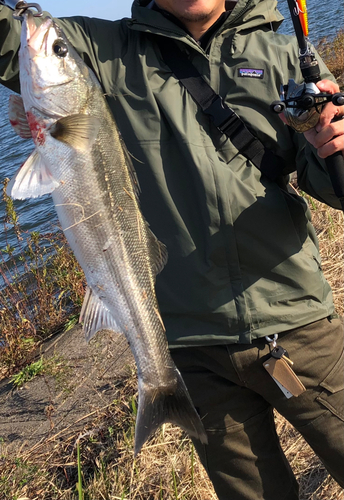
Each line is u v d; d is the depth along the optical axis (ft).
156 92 6.96
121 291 6.60
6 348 16.25
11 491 10.05
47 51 6.31
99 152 6.38
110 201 6.45
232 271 6.93
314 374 7.10
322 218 17.47
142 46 7.16
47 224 28.76
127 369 12.88
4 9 6.47
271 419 7.72
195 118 6.97
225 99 7.03
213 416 7.34
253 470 7.36
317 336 7.14
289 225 7.11
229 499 7.46
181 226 6.89
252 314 6.91
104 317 6.72
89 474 10.20
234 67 7.05
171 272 7.04
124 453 10.20
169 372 6.76
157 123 6.90
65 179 6.31
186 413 6.72
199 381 7.36
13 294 18.76
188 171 6.86
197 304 7.01
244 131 6.89
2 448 11.49
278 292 7.02
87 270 6.56
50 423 11.80
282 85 6.63
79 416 11.84
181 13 6.91
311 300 7.16
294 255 7.06
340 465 7.29
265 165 7.00
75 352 14.66
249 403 7.40
